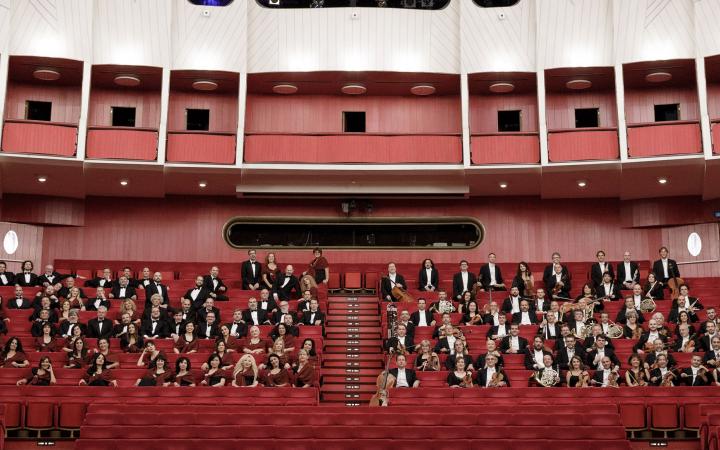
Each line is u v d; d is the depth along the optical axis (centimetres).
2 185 1530
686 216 1587
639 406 1005
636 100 1555
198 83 1535
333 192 1589
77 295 1297
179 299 1370
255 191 1575
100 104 1548
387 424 958
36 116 1527
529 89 1573
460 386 1062
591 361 1118
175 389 1040
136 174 1497
